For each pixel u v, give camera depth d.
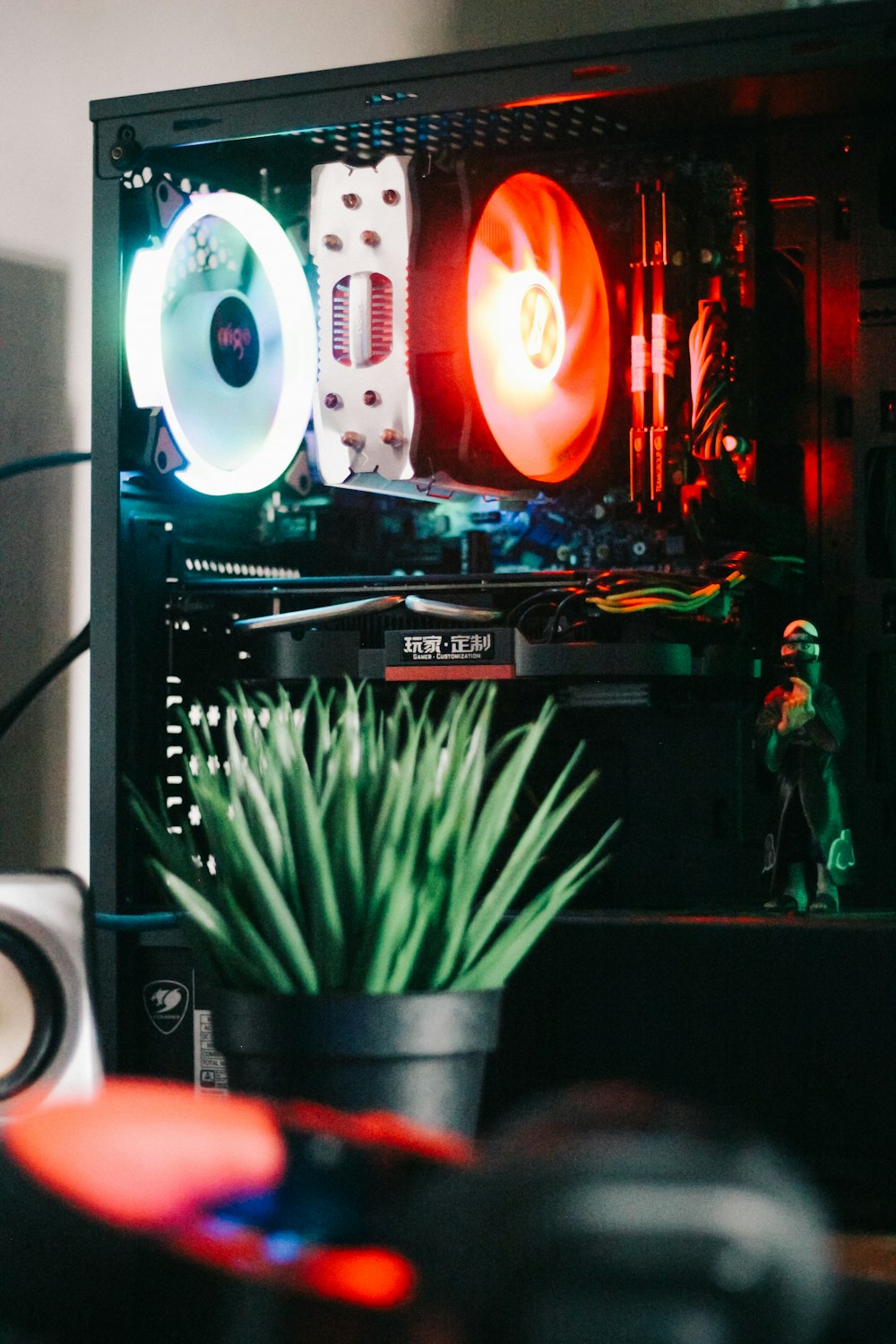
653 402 0.91
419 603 0.87
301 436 0.93
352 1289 0.44
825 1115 0.78
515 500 0.97
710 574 0.88
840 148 0.92
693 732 0.90
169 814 0.92
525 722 0.91
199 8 1.14
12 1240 0.58
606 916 0.82
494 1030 0.65
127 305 0.90
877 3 0.77
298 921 0.64
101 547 0.89
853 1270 0.69
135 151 0.89
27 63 1.17
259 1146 0.54
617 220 0.94
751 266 0.93
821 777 0.82
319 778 0.69
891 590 0.90
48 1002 0.66
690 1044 0.80
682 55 0.81
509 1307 0.35
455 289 0.86
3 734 1.04
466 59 0.83
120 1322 0.56
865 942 0.78
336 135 0.93
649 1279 0.34
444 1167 0.46
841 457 0.92
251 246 0.92
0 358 1.16
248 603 0.95
